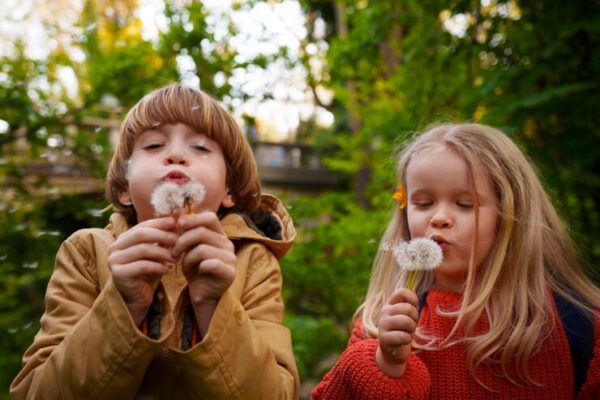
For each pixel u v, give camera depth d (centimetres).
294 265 462
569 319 151
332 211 507
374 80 641
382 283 181
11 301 466
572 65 336
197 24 388
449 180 153
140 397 129
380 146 597
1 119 405
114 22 598
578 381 146
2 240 412
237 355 117
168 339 127
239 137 154
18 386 128
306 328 466
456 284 160
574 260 178
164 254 113
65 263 144
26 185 437
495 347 147
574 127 335
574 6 329
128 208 154
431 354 153
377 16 496
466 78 459
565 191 341
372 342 153
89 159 440
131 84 423
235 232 148
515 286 156
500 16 398
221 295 117
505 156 166
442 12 449
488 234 155
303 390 466
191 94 148
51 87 437
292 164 1245
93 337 115
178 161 135
